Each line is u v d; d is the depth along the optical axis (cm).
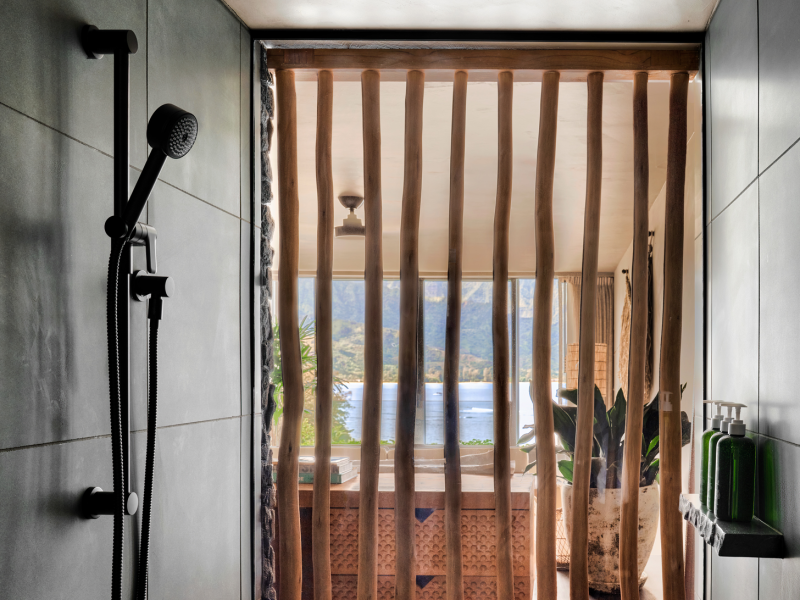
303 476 162
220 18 144
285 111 166
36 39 83
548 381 157
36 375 82
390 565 160
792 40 94
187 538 124
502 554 154
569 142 164
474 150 162
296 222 165
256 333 161
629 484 155
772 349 104
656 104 165
